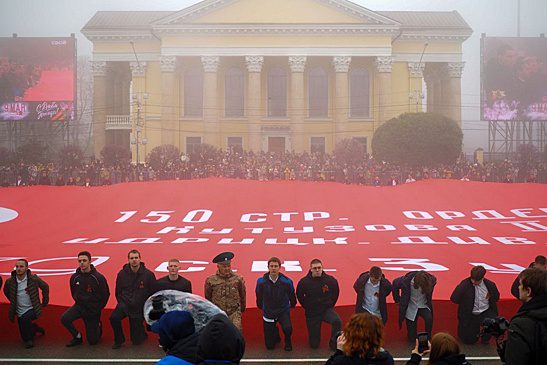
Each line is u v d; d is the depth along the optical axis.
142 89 67.19
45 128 66.56
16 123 64.19
